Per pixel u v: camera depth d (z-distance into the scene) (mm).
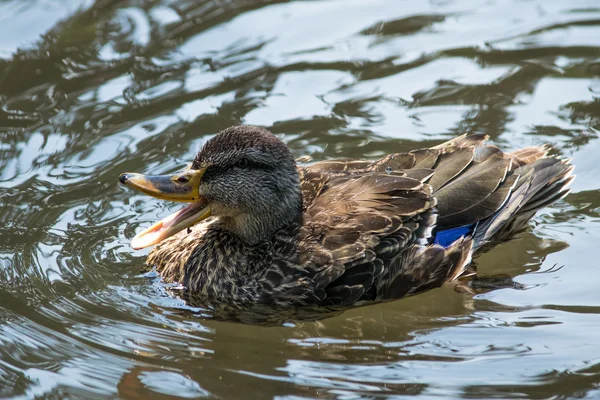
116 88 16594
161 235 12039
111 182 14359
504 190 12625
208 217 12703
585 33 18219
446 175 12555
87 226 13539
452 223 12289
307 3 19438
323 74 17125
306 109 16125
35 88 16594
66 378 10391
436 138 15305
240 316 11805
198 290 12242
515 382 10258
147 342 11133
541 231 13492
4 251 12859
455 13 19203
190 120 15719
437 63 17453
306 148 15039
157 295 12211
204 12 19125
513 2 19469
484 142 14609
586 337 11094
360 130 15547
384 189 12141
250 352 10961
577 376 10328
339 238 11719
